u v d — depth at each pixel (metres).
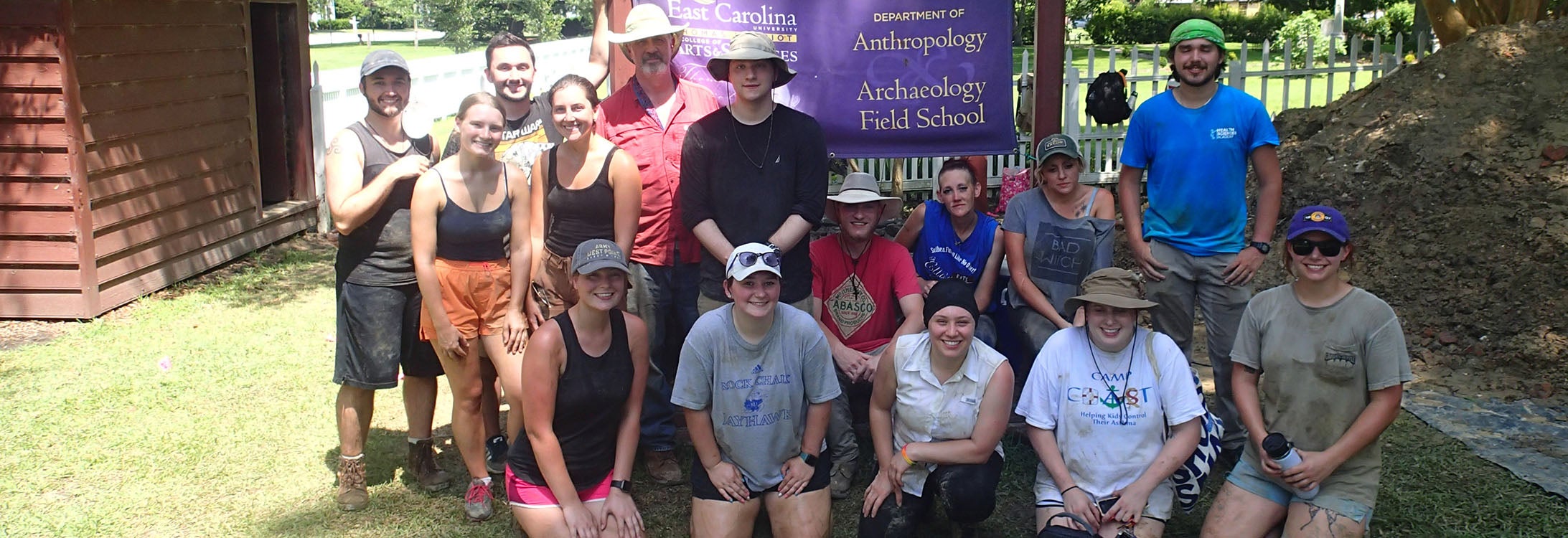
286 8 9.42
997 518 4.34
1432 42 15.88
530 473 3.96
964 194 4.77
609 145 4.40
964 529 4.03
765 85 4.29
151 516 4.30
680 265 4.86
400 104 4.29
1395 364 3.57
